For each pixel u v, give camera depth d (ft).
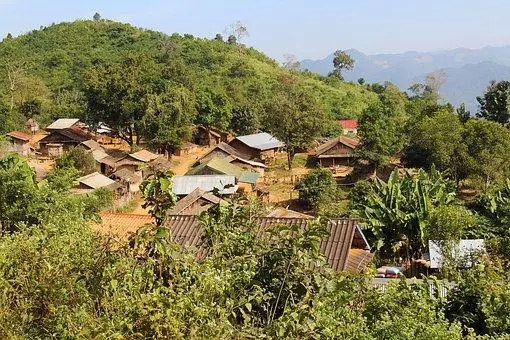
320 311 22.88
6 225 70.18
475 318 38.06
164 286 21.53
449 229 96.48
